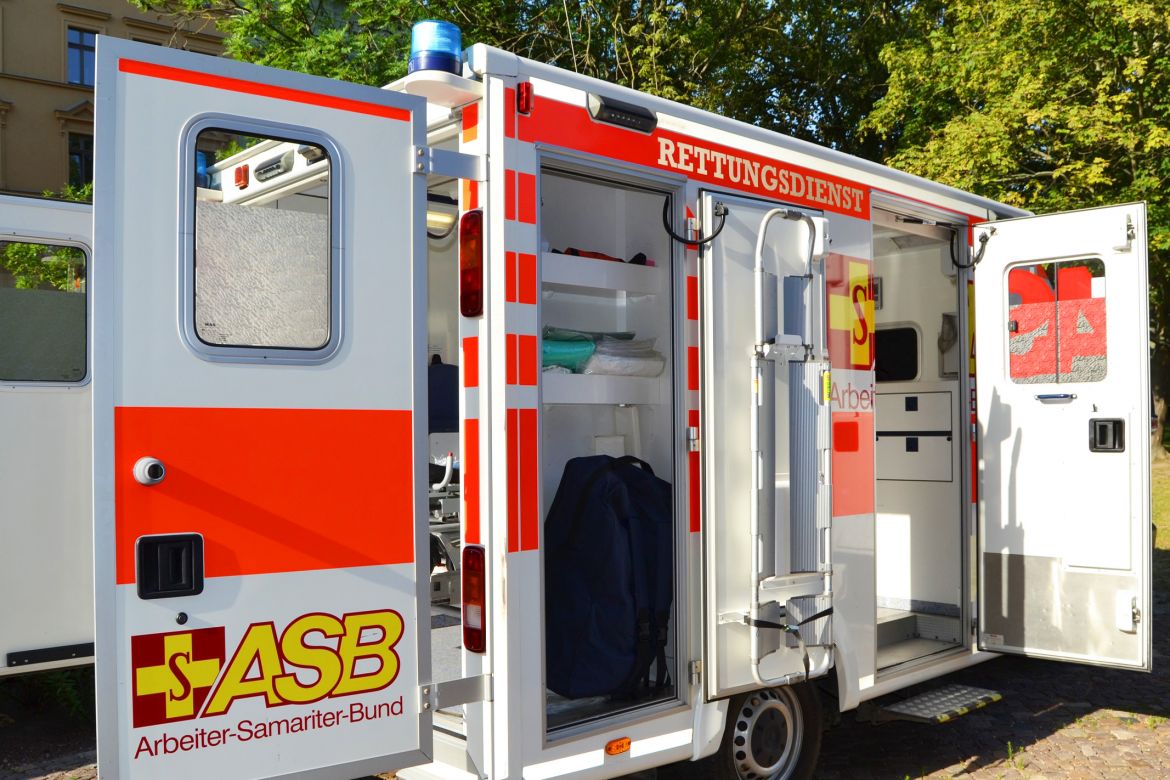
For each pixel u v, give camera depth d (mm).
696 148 3693
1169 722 5371
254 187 3611
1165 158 11586
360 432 2850
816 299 3998
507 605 3045
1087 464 4809
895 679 4590
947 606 5438
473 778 3086
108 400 2457
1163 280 13578
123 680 2443
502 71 3141
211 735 2562
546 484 3965
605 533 3629
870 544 4387
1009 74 11727
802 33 15195
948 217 5098
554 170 3334
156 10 12945
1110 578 4723
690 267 3631
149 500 2500
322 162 3137
